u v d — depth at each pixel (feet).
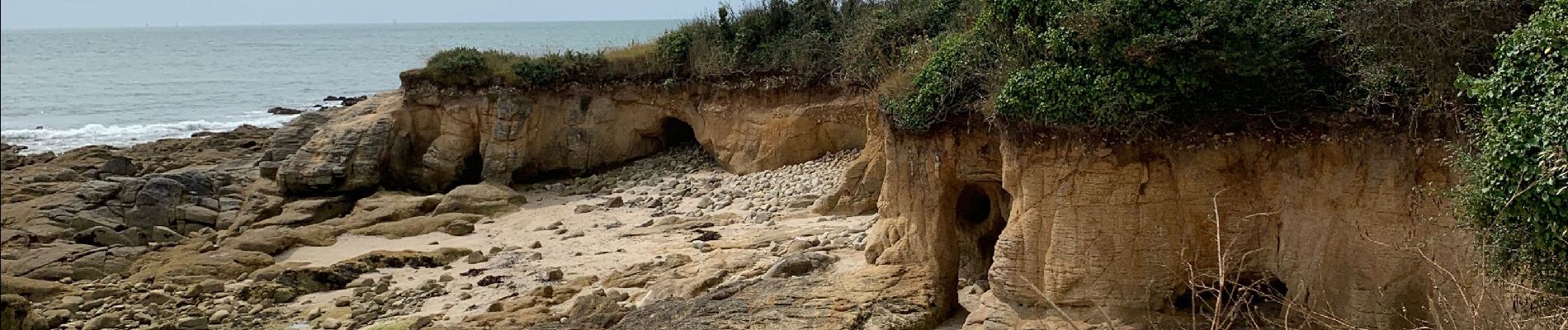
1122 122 51.16
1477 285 44.16
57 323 76.48
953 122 60.44
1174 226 52.85
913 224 63.31
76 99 273.13
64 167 127.75
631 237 95.35
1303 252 50.83
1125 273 53.21
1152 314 53.26
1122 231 52.95
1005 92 54.13
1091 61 51.93
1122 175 52.44
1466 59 45.68
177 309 79.87
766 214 96.73
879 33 99.09
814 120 112.68
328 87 304.50
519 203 113.80
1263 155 51.67
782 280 66.95
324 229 101.91
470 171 127.24
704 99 121.19
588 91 125.49
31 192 115.34
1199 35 48.91
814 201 98.02
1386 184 48.11
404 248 96.94
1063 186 53.57
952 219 62.95
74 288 84.74
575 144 124.57
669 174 120.37
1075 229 53.57
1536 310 40.60
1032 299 55.31
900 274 62.95
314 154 118.73
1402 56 46.78
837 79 109.81
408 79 125.59
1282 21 50.52
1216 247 52.80
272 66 417.90
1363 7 48.47
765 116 115.34
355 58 482.69
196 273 87.35
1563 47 39.73
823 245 79.71
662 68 123.65
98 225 102.12
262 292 82.38
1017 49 56.08
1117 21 50.03
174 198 108.99
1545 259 40.32
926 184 62.08
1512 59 41.57
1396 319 48.14
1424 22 46.06
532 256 90.33
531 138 124.47
